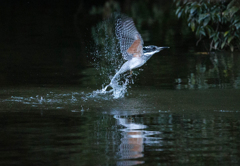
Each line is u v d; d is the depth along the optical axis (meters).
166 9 40.06
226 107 10.76
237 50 21.56
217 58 19.34
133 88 13.45
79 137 8.15
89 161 6.89
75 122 9.30
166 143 7.78
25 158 7.02
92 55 20.06
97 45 22.62
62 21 32.22
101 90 13.13
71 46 22.56
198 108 10.67
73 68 17.19
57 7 41.56
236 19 19.78
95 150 7.39
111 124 9.14
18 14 36.22
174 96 12.19
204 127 8.87
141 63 11.47
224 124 9.09
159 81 14.64
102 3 43.69
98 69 17.06
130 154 7.19
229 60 18.78
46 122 9.28
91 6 41.97
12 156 7.11
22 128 8.77
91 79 15.05
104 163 6.81
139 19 33.56
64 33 26.78
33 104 11.10
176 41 24.09
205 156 7.11
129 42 10.71
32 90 13.02
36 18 33.88
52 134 8.34
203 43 23.47
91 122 9.32
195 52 21.00
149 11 38.81
